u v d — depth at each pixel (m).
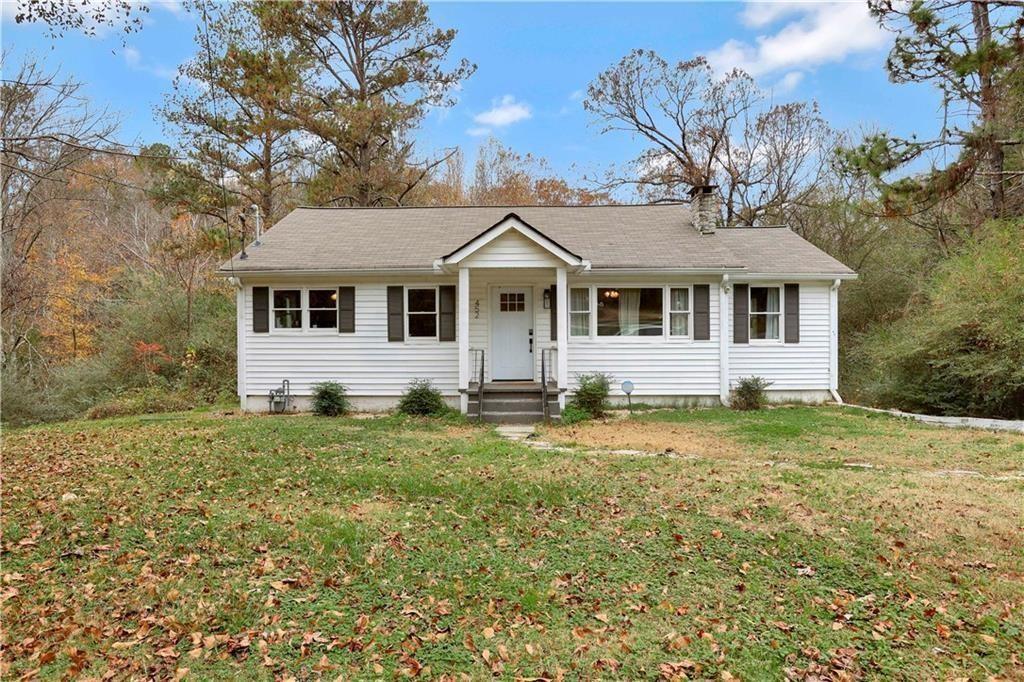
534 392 12.54
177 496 6.35
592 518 5.84
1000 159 13.90
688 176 27.80
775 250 14.99
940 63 10.20
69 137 11.48
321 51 22.52
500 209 16.81
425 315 13.59
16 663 3.38
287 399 13.48
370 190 23.03
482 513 5.97
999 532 5.42
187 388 16.23
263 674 3.32
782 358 14.05
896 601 4.25
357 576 4.54
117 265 24.31
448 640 3.72
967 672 3.41
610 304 13.70
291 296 13.55
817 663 3.51
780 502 6.24
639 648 3.66
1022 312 10.83
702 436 10.18
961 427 11.02
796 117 26.00
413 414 12.58
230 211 22.25
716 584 4.50
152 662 3.41
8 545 4.93
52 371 17.31
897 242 19.38
